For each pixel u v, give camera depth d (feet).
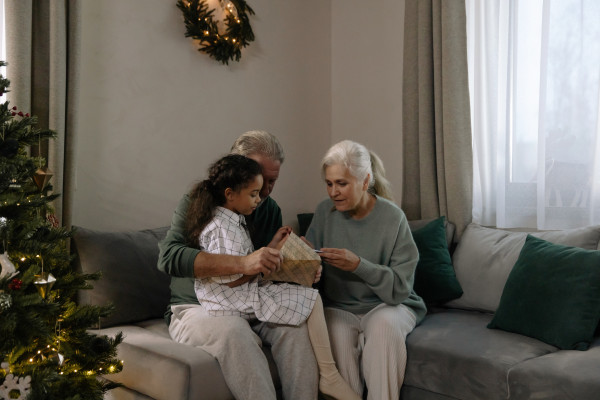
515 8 9.26
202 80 10.05
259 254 5.99
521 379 5.84
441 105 9.80
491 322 7.36
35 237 5.64
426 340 6.87
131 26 9.03
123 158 8.98
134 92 9.09
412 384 6.80
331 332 6.98
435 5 9.77
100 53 8.64
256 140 7.13
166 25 9.50
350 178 7.04
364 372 6.81
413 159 10.32
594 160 8.44
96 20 8.57
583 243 7.73
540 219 9.03
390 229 7.34
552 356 6.19
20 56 7.25
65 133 7.74
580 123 8.65
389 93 11.32
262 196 7.28
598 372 5.58
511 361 6.15
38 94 7.57
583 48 8.57
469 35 9.94
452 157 9.62
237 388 5.86
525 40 9.25
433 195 10.00
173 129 9.63
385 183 8.00
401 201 10.90
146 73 9.23
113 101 8.82
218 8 10.13
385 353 6.63
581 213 8.70
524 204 9.39
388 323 6.71
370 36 11.60
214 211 6.49
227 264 6.07
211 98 10.19
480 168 9.80
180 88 9.71
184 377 5.64
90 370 5.76
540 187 8.99
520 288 7.22
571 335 6.50
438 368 6.54
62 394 5.24
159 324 7.63
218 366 5.93
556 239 8.00
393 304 7.12
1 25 7.52
